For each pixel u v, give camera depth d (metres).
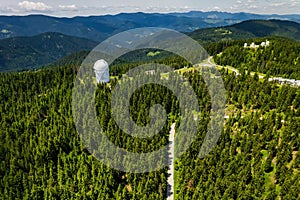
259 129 97.62
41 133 104.50
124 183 86.00
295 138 89.88
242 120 104.62
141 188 78.94
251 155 89.19
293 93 112.94
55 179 87.31
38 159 91.44
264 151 91.00
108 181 81.50
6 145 99.88
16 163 91.31
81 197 77.62
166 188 83.50
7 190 81.75
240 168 82.50
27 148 97.75
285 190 73.44
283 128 96.50
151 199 74.75
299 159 81.38
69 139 101.62
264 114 110.69
